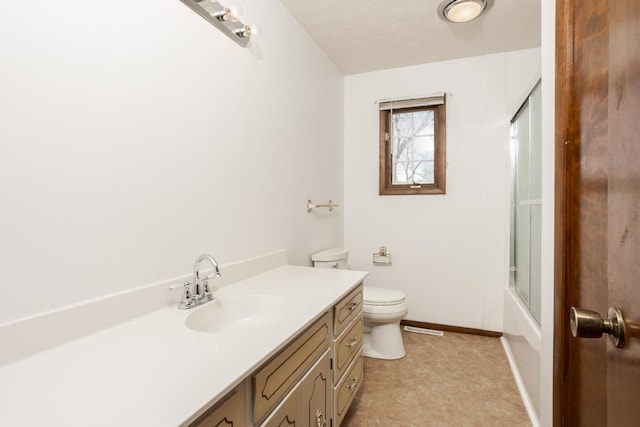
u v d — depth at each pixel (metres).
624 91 0.47
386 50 2.56
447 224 2.80
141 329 0.97
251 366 0.75
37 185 0.82
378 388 1.95
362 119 3.03
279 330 0.96
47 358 0.79
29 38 0.81
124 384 0.67
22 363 0.76
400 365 2.22
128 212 1.05
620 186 0.49
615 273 0.51
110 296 0.98
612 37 0.52
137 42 1.08
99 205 0.97
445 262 2.81
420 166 2.90
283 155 1.97
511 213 2.60
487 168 2.67
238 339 0.90
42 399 0.62
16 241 0.79
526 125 2.15
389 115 2.98
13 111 0.78
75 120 0.90
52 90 0.85
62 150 0.88
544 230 1.12
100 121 0.97
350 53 2.61
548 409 1.07
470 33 2.30
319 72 2.49
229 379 0.69
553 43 1.02
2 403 0.60
